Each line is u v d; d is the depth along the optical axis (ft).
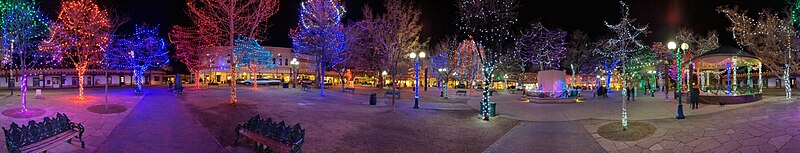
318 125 45.83
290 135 27.37
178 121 45.47
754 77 185.88
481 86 207.00
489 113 58.44
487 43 57.21
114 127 40.70
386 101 89.92
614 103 76.18
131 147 32.24
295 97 89.97
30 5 65.67
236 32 72.90
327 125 46.03
